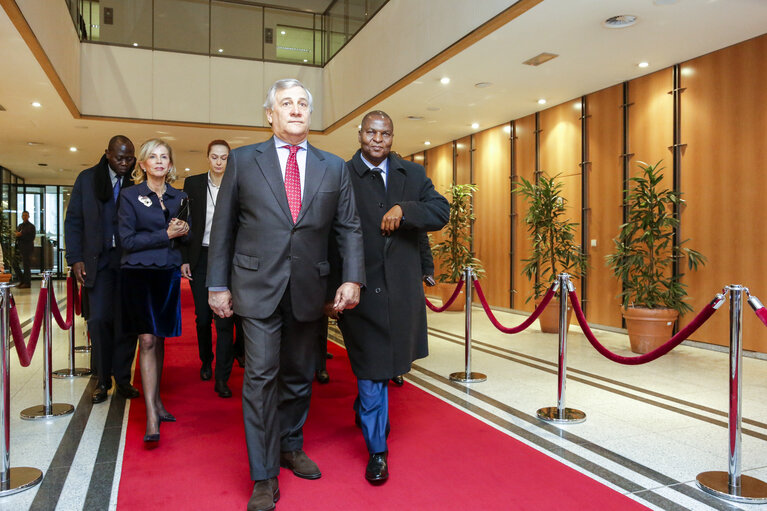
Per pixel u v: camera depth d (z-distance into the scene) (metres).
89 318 3.65
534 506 2.16
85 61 9.30
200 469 2.54
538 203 6.75
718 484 2.38
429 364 4.90
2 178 14.91
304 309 2.23
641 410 3.55
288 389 2.42
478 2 5.34
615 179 6.93
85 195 3.61
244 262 2.17
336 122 9.73
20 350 2.56
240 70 10.20
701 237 5.84
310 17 10.57
